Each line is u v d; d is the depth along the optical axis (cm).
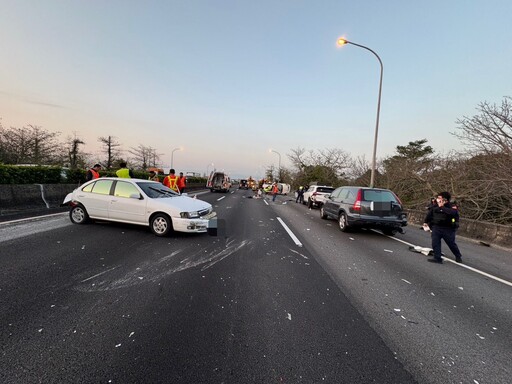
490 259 671
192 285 393
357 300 375
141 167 5934
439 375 234
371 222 834
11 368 213
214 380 212
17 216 825
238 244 645
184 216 660
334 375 226
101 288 365
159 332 273
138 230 718
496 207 1192
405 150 3472
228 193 3288
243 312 323
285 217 1233
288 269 489
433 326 317
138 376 212
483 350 274
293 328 294
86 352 237
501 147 1070
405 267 548
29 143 3347
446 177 1486
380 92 1478
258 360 239
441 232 603
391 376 229
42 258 461
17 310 297
